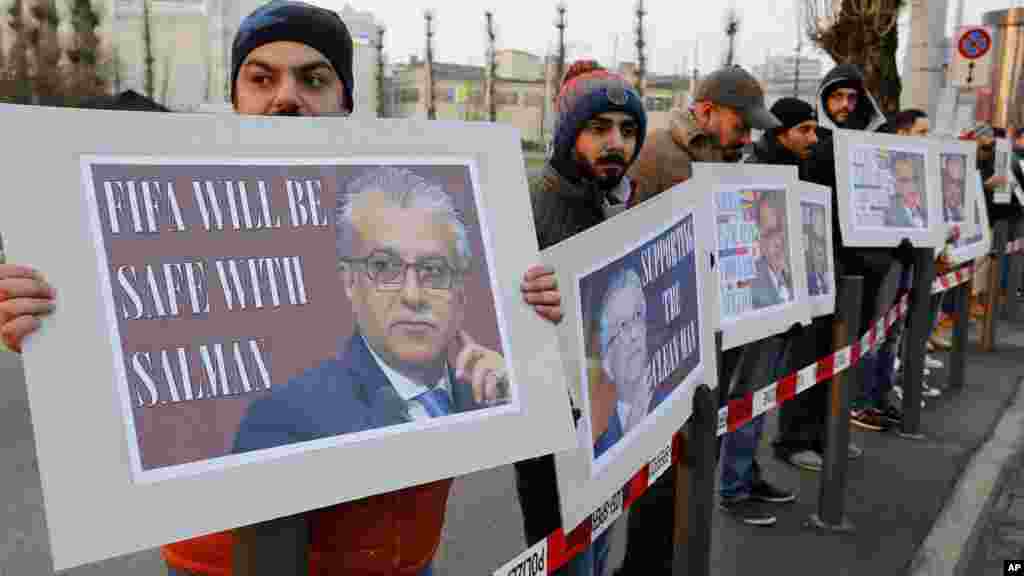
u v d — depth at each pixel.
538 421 1.35
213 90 47.09
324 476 1.10
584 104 2.08
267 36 1.39
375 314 1.20
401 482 1.18
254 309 1.09
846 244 4.05
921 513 3.87
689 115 2.88
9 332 0.91
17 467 4.32
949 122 10.87
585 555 2.00
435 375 1.25
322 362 1.13
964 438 5.03
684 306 2.13
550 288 1.39
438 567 3.31
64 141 0.97
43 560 3.39
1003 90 16.34
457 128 1.33
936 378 6.50
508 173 1.38
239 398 1.06
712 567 3.25
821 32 8.90
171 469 0.99
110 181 1.00
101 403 0.95
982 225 6.13
